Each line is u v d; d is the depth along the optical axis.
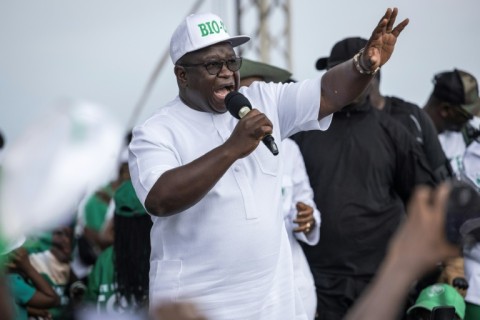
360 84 4.11
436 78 6.89
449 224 1.37
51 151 1.32
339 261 5.83
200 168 3.73
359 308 1.42
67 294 6.41
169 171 3.81
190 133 4.06
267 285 4.04
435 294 5.66
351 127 5.89
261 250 3.99
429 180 5.88
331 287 5.82
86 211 6.71
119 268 5.98
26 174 1.32
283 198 5.57
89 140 1.33
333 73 4.14
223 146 3.76
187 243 3.97
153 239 4.08
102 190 6.66
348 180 5.84
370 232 5.82
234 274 3.97
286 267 4.16
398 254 1.40
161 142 3.99
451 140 6.86
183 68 4.08
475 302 5.91
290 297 4.13
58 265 6.36
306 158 5.89
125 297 5.98
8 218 1.33
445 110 6.83
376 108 6.07
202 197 3.79
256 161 4.04
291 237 5.62
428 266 1.40
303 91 4.17
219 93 4.07
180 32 4.09
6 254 1.61
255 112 3.79
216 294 3.97
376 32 4.02
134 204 5.94
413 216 1.40
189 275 3.97
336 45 6.00
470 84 6.77
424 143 6.17
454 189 1.38
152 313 1.62
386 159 5.86
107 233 6.72
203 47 4.04
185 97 4.13
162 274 4.00
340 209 5.80
